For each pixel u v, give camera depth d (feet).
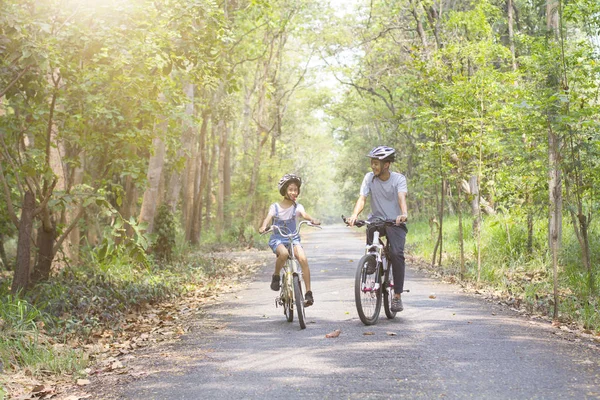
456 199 67.51
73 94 33.91
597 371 18.70
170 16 33.45
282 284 28.37
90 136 35.35
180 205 127.34
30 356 21.45
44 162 34.78
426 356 20.83
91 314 29.84
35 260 36.88
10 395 17.88
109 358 22.62
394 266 27.78
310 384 17.80
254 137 153.17
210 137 129.08
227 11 74.95
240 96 135.44
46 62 27.14
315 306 32.94
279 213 27.63
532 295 33.96
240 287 44.50
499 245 52.19
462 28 60.34
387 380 17.99
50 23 29.91
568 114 30.55
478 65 46.91
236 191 142.00
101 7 29.91
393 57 96.27
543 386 17.13
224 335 25.91
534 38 35.78
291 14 106.32
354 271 52.06
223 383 18.25
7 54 28.60
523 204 43.21
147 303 35.12
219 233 111.65
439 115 47.09
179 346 24.08
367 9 98.07
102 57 32.30
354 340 23.65
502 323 27.07
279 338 24.70
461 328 25.88
